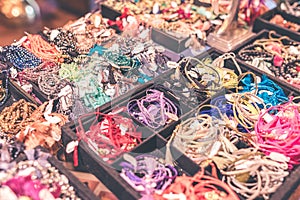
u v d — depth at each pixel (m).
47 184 0.96
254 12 1.71
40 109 1.19
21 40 1.46
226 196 0.99
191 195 0.98
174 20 1.63
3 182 0.92
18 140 1.09
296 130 1.14
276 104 1.27
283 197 0.98
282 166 1.07
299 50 1.54
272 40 1.59
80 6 2.23
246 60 1.49
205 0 1.65
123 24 1.57
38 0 2.32
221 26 1.60
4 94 1.29
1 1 2.16
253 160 1.07
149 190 0.98
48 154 1.01
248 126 1.21
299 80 1.41
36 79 1.31
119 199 1.01
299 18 1.75
